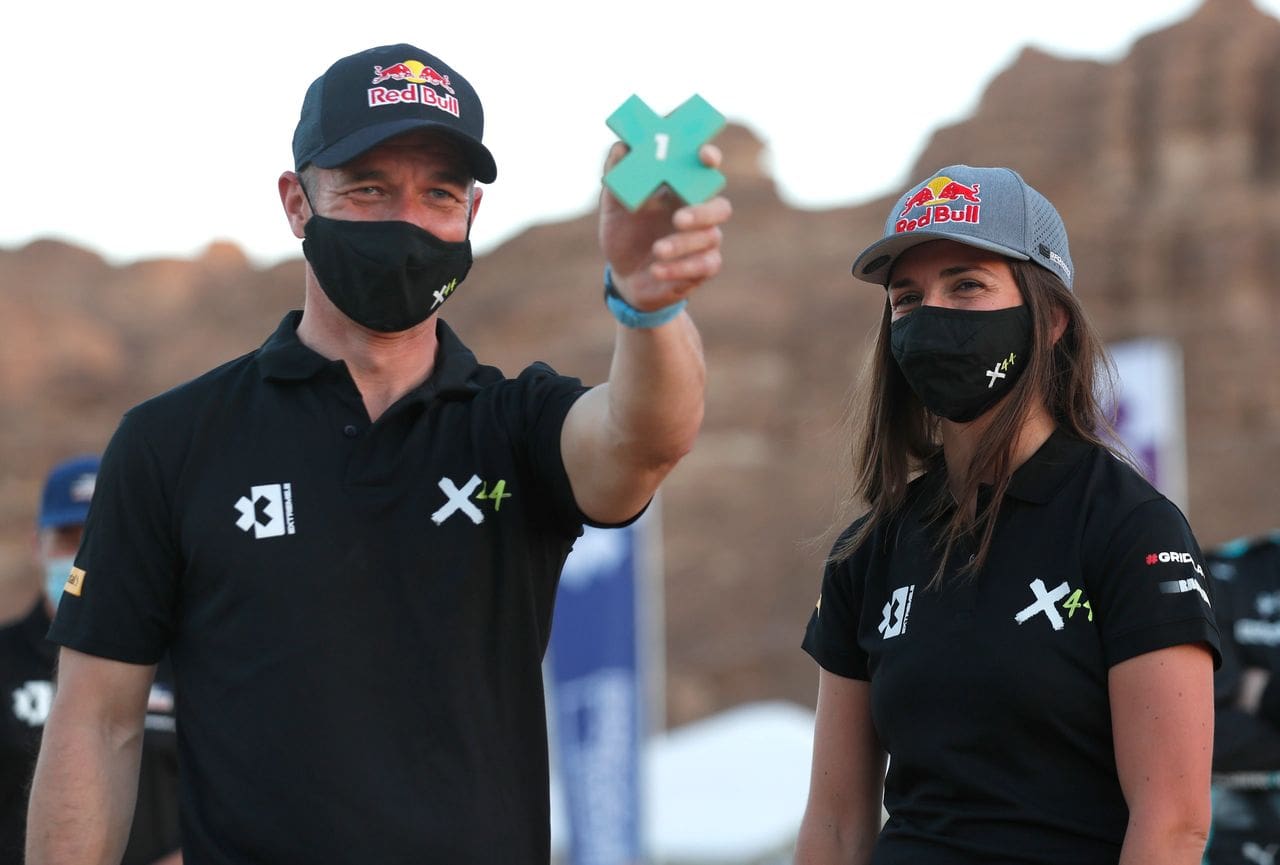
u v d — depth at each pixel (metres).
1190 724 6.32
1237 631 10.23
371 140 6.44
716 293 113.12
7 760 9.88
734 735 29.53
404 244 6.48
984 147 119.25
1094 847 6.47
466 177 6.73
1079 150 116.50
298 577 6.43
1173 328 99.25
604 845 21.73
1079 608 6.54
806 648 7.69
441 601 6.50
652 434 6.27
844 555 7.52
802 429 101.38
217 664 6.46
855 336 106.19
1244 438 89.81
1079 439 6.95
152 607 6.66
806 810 7.60
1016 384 6.92
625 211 5.93
